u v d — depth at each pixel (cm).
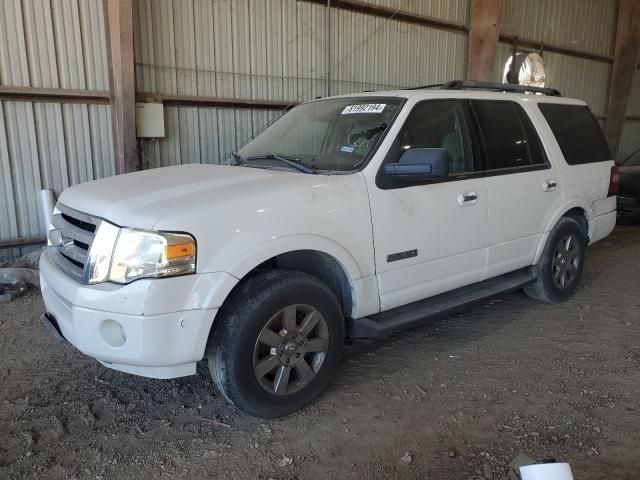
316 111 413
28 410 317
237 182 312
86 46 600
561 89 1289
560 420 309
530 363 381
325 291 311
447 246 375
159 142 677
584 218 507
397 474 263
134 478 259
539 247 460
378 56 893
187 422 306
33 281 537
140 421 307
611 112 1394
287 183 308
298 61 786
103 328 264
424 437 293
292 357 304
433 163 321
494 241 411
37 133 588
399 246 345
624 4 1312
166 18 652
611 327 446
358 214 321
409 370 371
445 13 976
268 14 739
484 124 413
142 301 255
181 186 307
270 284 290
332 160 351
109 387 345
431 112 379
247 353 284
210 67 700
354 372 367
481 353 397
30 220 600
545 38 1205
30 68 571
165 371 270
